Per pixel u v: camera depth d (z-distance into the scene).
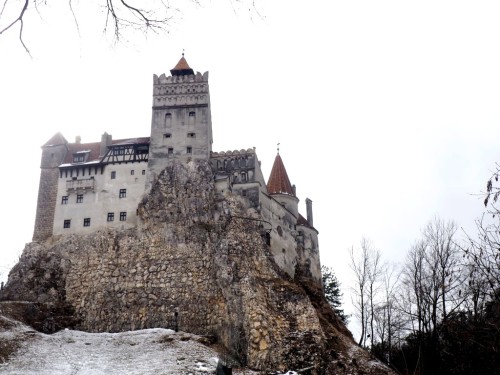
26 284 65.38
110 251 67.75
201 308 62.31
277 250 69.94
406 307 62.59
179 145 74.25
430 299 46.91
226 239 65.06
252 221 67.75
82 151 77.12
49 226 71.75
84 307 64.31
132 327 62.03
